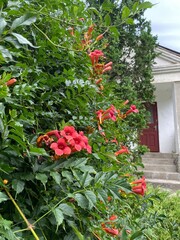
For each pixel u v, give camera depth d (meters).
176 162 7.20
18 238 0.71
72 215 0.86
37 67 1.23
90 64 1.55
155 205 2.99
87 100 1.33
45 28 1.38
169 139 9.15
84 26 1.60
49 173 0.92
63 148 0.91
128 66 6.14
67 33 1.44
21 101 1.01
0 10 0.97
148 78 6.18
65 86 1.32
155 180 6.64
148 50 6.25
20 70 1.12
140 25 6.28
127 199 1.66
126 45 6.21
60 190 0.93
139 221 1.65
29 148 0.86
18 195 0.89
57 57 1.34
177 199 3.57
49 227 0.90
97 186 0.91
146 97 6.17
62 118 1.30
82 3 1.55
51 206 0.85
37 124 1.05
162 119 9.29
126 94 5.14
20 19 0.88
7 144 0.78
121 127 2.29
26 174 0.86
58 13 1.44
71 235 0.91
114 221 1.29
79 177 0.90
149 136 9.34
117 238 1.21
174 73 7.78
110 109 1.52
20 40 0.87
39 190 0.92
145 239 1.52
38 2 1.36
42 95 1.17
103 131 1.55
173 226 2.18
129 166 2.08
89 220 0.98
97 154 1.13
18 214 0.84
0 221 0.67
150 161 7.75
